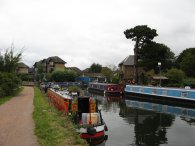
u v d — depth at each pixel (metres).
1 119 15.55
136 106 35.16
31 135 11.70
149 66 58.31
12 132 12.22
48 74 84.44
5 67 37.53
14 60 38.00
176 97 36.16
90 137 14.80
